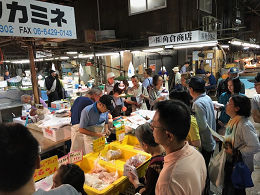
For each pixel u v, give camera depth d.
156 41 7.34
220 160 2.09
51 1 5.92
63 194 0.81
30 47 3.23
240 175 1.96
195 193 1.03
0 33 2.26
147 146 1.49
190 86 2.40
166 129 1.07
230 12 10.91
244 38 13.30
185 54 9.36
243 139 1.95
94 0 11.33
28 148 0.65
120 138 2.49
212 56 8.54
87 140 2.61
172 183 1.00
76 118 2.97
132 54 10.57
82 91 6.39
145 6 9.91
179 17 8.98
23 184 0.64
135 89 4.79
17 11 2.37
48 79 6.46
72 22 2.93
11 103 4.94
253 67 9.12
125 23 10.70
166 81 7.73
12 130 0.66
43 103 3.84
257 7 13.11
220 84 4.47
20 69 11.53
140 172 1.92
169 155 1.10
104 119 2.69
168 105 1.10
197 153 1.17
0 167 0.60
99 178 1.83
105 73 10.82
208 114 2.32
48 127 2.92
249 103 1.97
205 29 9.04
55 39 2.97
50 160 1.73
